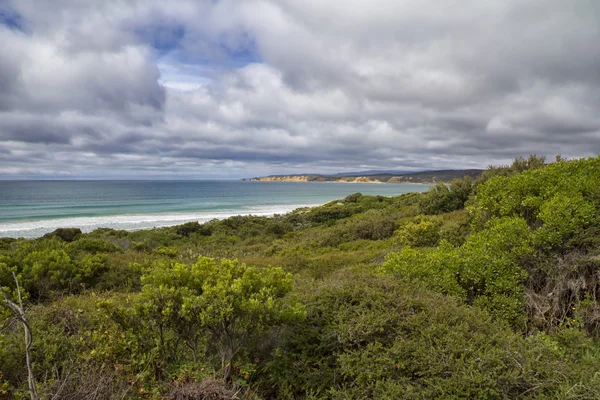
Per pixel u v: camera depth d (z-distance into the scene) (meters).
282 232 29.41
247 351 3.25
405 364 2.85
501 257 4.82
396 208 24.47
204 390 2.54
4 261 7.21
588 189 5.92
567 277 4.37
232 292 3.04
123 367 2.76
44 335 3.20
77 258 9.32
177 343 3.18
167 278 3.27
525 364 2.71
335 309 3.56
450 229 9.65
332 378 2.96
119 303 4.00
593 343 3.66
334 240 16.20
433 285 4.63
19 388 2.55
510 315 4.16
